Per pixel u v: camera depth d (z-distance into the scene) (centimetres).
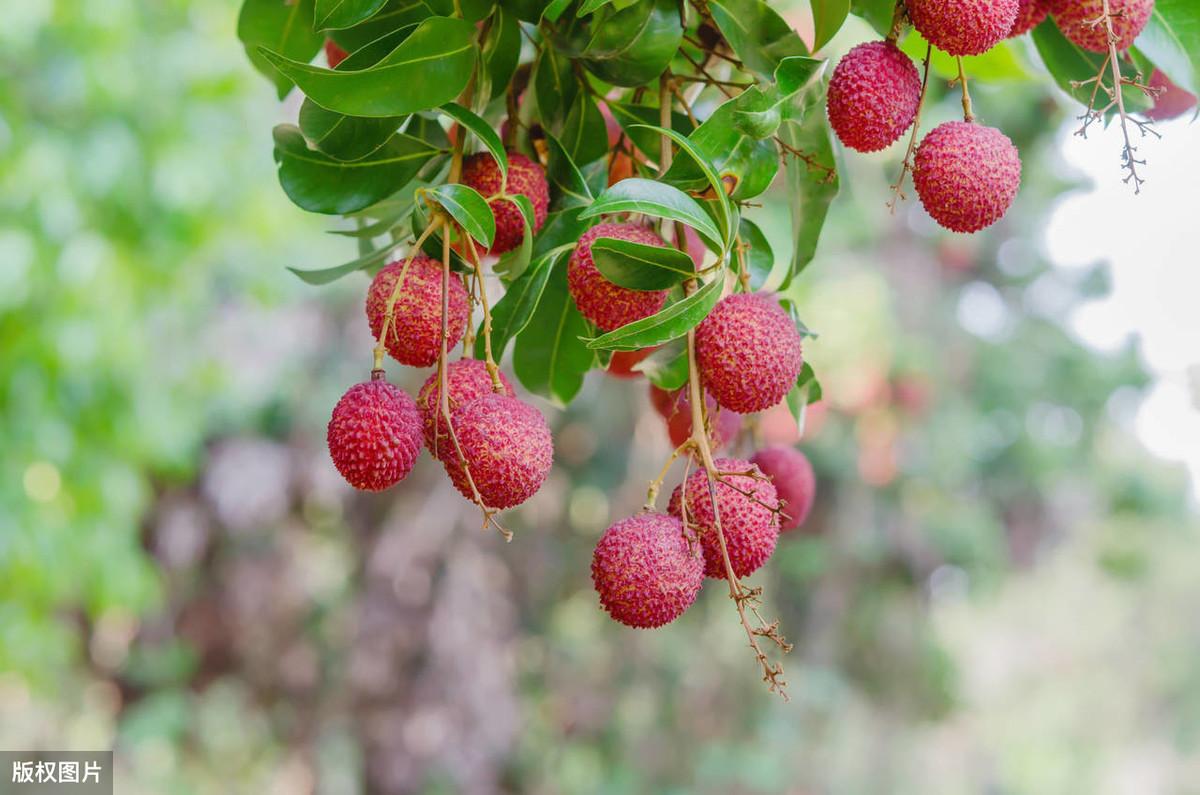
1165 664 1469
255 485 660
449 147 143
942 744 1058
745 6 132
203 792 733
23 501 445
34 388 442
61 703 760
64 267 430
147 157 465
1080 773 1318
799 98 122
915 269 634
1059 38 154
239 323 637
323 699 694
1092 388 719
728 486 119
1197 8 146
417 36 124
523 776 754
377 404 117
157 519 685
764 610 753
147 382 509
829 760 762
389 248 148
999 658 1303
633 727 768
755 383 120
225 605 709
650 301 124
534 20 134
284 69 120
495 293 178
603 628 777
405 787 662
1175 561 1369
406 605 669
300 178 142
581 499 736
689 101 165
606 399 664
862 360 545
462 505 682
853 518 655
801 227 150
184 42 473
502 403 119
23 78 451
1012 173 124
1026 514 761
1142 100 151
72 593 553
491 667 681
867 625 732
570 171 142
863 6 138
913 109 125
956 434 649
